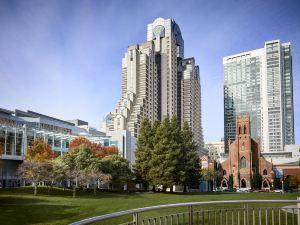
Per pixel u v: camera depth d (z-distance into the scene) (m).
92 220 5.46
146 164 70.75
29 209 32.72
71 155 59.94
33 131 88.19
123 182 66.06
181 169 69.69
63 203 37.62
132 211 6.56
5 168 78.50
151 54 195.38
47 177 53.91
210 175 103.38
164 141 68.94
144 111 181.25
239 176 105.69
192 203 8.18
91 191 62.12
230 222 18.80
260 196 54.91
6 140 79.06
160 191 72.62
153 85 194.75
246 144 106.75
